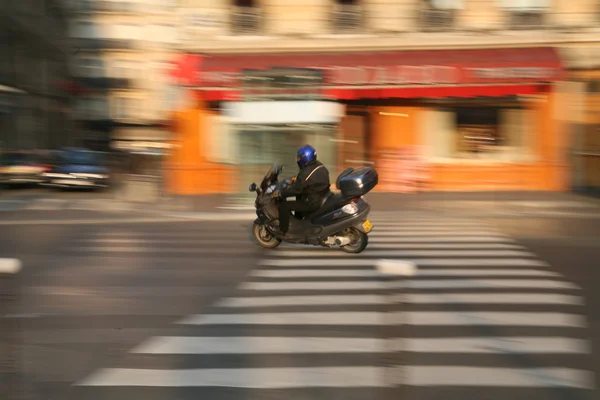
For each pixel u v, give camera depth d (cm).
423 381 450
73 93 4016
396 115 1859
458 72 1709
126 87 4100
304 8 1822
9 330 488
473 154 1861
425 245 1003
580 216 1345
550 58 1711
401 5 1803
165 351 512
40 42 3297
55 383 448
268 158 1474
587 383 448
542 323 585
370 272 802
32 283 747
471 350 512
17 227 1220
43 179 1922
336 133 1508
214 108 1805
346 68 1719
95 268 834
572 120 1808
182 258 902
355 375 460
